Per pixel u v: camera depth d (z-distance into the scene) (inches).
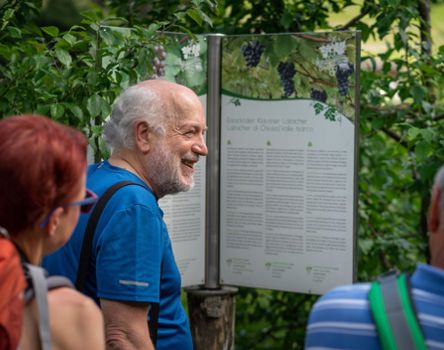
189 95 117.8
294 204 152.2
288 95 151.3
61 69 154.4
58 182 69.2
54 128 70.6
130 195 106.0
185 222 153.7
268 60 152.2
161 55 147.5
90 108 134.2
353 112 146.2
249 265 156.5
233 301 159.9
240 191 156.5
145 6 205.2
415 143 178.5
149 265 105.1
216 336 157.2
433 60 187.5
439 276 63.9
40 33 160.9
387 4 180.2
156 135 114.8
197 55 153.2
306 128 150.3
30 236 69.5
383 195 208.7
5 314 62.7
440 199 65.6
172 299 114.7
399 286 64.8
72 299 68.1
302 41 149.6
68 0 420.2
